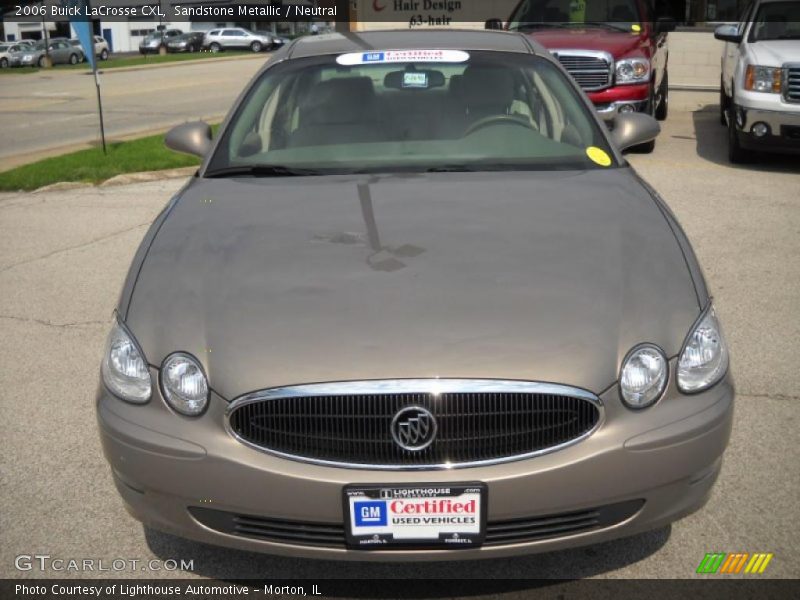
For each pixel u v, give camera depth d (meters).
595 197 3.25
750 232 6.67
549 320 2.51
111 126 15.63
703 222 6.96
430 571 2.80
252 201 3.31
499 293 2.61
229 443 2.42
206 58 43.00
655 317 2.55
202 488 2.44
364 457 2.39
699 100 14.84
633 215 3.10
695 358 2.53
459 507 2.36
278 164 3.65
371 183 3.43
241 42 52.81
